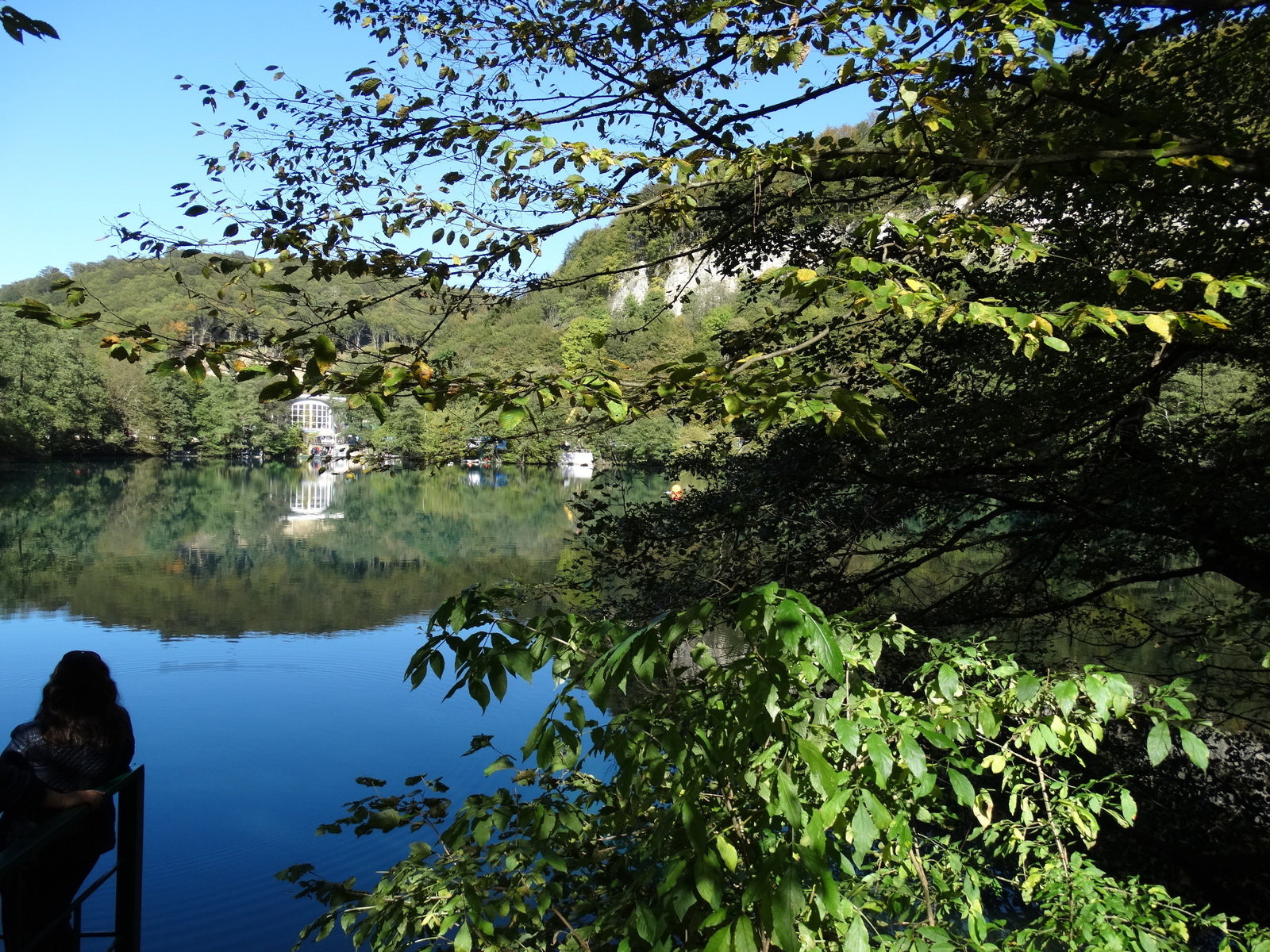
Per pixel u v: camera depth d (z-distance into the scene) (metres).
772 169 4.25
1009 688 2.03
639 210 4.41
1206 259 5.45
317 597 20.92
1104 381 6.65
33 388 63.75
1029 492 7.21
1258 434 6.75
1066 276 5.75
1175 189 4.80
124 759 3.20
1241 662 8.62
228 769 9.86
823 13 3.88
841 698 1.83
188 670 14.22
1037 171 4.04
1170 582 14.33
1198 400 8.11
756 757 1.76
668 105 4.75
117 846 2.78
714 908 1.63
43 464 68.50
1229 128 4.82
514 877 2.31
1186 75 6.22
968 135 4.21
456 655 2.04
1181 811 6.52
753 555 6.86
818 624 1.56
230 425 79.94
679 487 7.49
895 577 7.55
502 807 2.29
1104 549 8.23
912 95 3.47
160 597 20.75
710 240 4.98
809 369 3.24
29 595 20.48
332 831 2.59
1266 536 6.87
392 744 10.59
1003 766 2.21
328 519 39.56
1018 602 8.72
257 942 6.30
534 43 5.06
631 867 2.42
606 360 3.13
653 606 6.43
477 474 74.12
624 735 1.95
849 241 5.61
